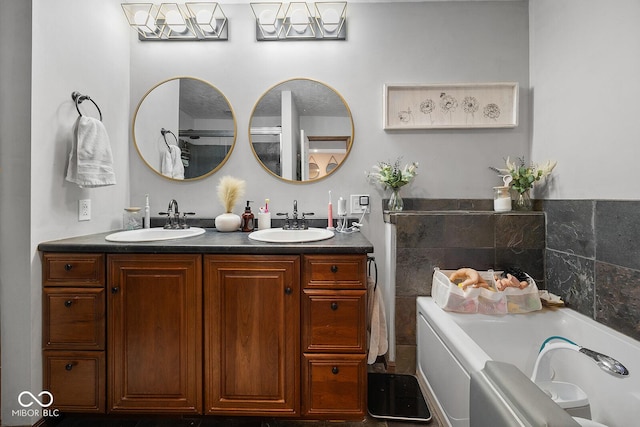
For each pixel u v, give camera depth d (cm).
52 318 138
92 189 171
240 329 138
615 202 136
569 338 150
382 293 205
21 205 133
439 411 146
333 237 166
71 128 156
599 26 146
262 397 139
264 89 207
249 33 207
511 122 202
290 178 206
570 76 165
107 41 183
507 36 204
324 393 137
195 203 207
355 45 206
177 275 138
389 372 182
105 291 138
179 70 207
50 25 143
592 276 148
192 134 207
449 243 181
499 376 93
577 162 159
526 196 191
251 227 193
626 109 131
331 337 137
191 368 139
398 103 205
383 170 194
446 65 205
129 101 206
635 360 118
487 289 159
